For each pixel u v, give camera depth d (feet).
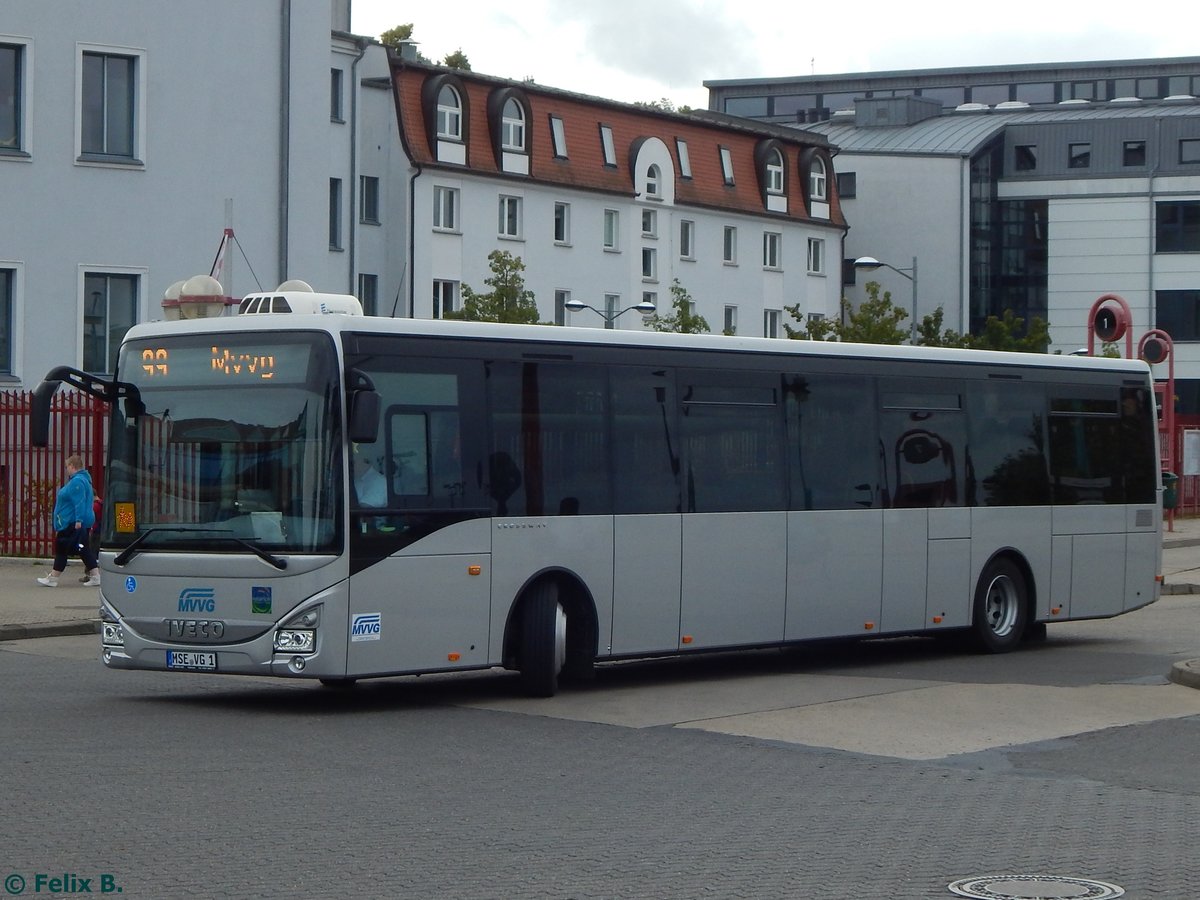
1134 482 69.56
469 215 201.77
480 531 47.60
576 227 216.13
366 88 195.62
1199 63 379.14
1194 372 274.57
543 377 49.62
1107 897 26.05
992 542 63.52
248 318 46.21
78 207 119.24
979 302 276.21
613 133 222.89
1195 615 82.74
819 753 40.83
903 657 63.52
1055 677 56.80
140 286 122.11
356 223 186.91
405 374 46.34
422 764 37.99
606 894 25.75
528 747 40.88
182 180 123.75
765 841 30.07
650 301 226.38
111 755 38.24
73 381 46.60
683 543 52.90
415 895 25.45
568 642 50.75
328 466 44.65
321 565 44.34
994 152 280.51
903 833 31.01
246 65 126.82
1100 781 37.40
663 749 40.96
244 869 26.99
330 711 46.96
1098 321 118.21
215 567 45.19
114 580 46.83
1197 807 34.24
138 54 121.49
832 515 57.57
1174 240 275.39
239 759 38.06
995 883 26.94
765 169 244.42
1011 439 64.59
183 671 45.62
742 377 55.21
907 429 60.59
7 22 116.26
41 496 94.48
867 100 294.05
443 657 46.83
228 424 45.85
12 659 60.49
